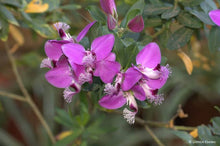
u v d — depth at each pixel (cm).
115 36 24
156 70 24
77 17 37
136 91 24
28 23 33
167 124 34
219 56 51
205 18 28
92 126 37
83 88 25
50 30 33
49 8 34
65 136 38
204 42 53
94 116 43
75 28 36
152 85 24
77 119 36
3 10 31
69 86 24
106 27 25
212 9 29
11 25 40
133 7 26
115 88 23
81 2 40
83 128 37
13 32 40
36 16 34
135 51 24
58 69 24
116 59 24
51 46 24
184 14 30
